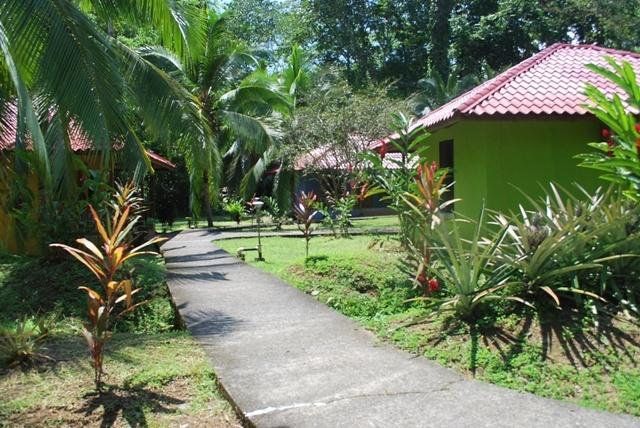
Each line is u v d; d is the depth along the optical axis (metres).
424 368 5.02
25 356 5.30
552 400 4.29
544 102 9.54
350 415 4.05
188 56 11.36
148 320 8.26
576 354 4.94
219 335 6.27
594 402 4.23
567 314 5.56
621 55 12.33
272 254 13.25
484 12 36.91
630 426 3.82
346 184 21.34
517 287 5.94
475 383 4.65
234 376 4.89
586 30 31.48
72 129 8.68
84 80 7.99
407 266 7.78
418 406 4.19
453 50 36.94
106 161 8.34
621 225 5.99
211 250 14.75
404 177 8.68
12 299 8.78
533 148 10.11
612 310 5.60
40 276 9.45
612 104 6.89
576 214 6.55
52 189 9.15
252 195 27.55
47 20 7.85
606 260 5.84
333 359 5.32
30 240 11.80
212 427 4.04
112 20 10.55
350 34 37.91
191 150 11.52
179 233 21.41
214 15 22.58
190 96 11.47
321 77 26.09
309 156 22.48
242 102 23.61
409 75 38.75
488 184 10.05
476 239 6.04
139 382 4.80
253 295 8.42
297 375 4.89
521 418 3.96
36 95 8.55
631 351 4.93
